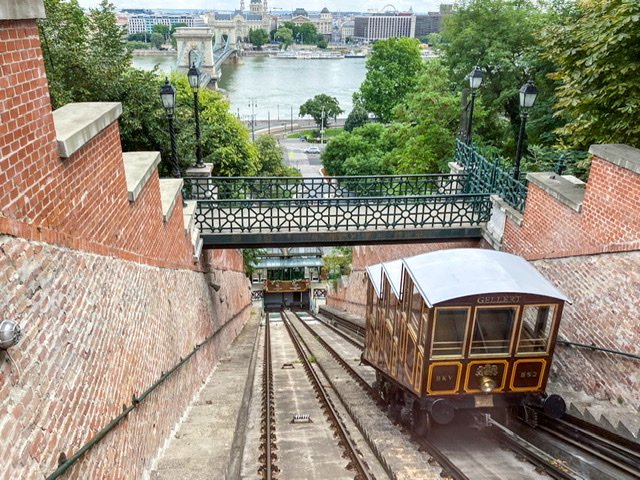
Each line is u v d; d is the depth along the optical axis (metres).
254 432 8.27
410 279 7.98
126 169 7.08
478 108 23.00
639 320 7.39
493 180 13.08
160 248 7.99
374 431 8.39
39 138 3.99
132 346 6.06
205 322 12.16
